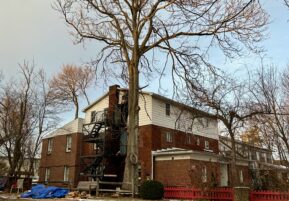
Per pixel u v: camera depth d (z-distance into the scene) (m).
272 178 23.33
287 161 21.89
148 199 20.52
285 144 21.95
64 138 36.72
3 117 35.56
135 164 22.30
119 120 29.84
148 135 30.36
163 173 28.16
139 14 24.72
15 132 34.47
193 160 27.14
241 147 38.09
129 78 24.28
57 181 33.66
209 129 37.78
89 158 32.38
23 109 34.97
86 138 31.30
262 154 42.75
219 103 25.39
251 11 19.95
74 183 33.25
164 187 22.53
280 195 17.17
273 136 23.44
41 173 38.00
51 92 43.94
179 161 27.50
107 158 28.78
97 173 28.36
